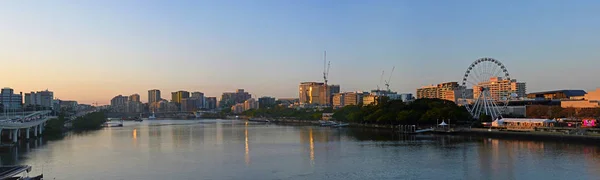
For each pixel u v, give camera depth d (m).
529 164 170.50
